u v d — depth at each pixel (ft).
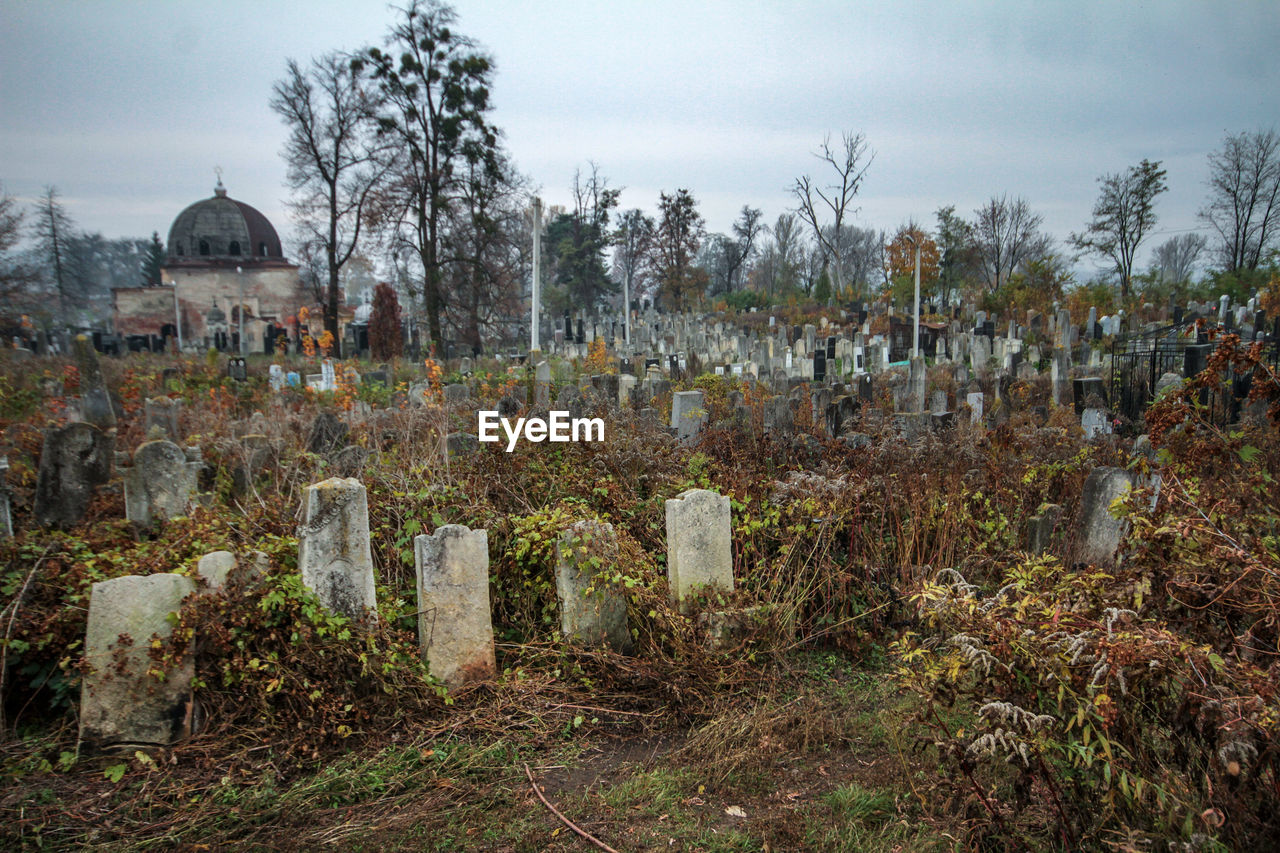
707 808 12.66
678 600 18.15
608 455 24.49
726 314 165.68
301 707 14.24
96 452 23.20
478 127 122.11
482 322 122.01
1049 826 10.75
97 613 13.53
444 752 14.01
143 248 318.65
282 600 14.56
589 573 17.58
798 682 17.31
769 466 26.55
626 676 16.61
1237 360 14.20
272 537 17.58
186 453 25.77
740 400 45.65
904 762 13.02
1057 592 12.88
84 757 13.32
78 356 36.86
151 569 16.21
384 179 119.85
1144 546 13.19
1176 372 45.62
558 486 23.18
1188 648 9.57
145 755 13.23
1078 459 26.58
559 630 17.62
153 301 191.31
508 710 15.60
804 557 20.51
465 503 20.89
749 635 17.74
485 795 12.84
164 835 11.50
